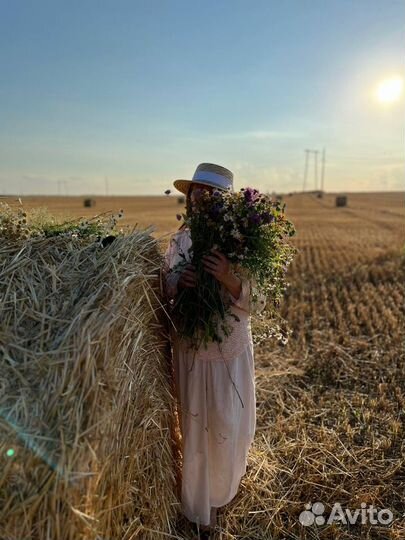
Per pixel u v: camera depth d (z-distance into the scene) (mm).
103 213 3143
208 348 2842
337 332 7191
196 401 2891
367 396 4977
